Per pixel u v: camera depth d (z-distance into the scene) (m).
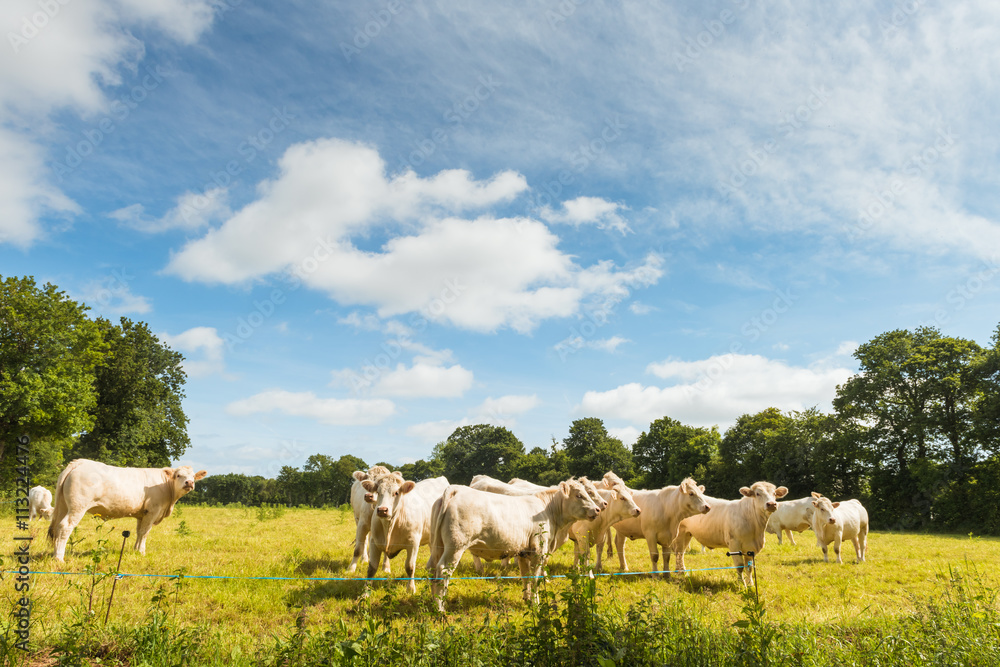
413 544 9.42
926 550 17.95
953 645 5.31
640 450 68.50
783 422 50.19
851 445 41.16
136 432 46.28
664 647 5.30
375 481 9.12
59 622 6.04
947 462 36.69
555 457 75.31
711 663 5.12
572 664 4.79
